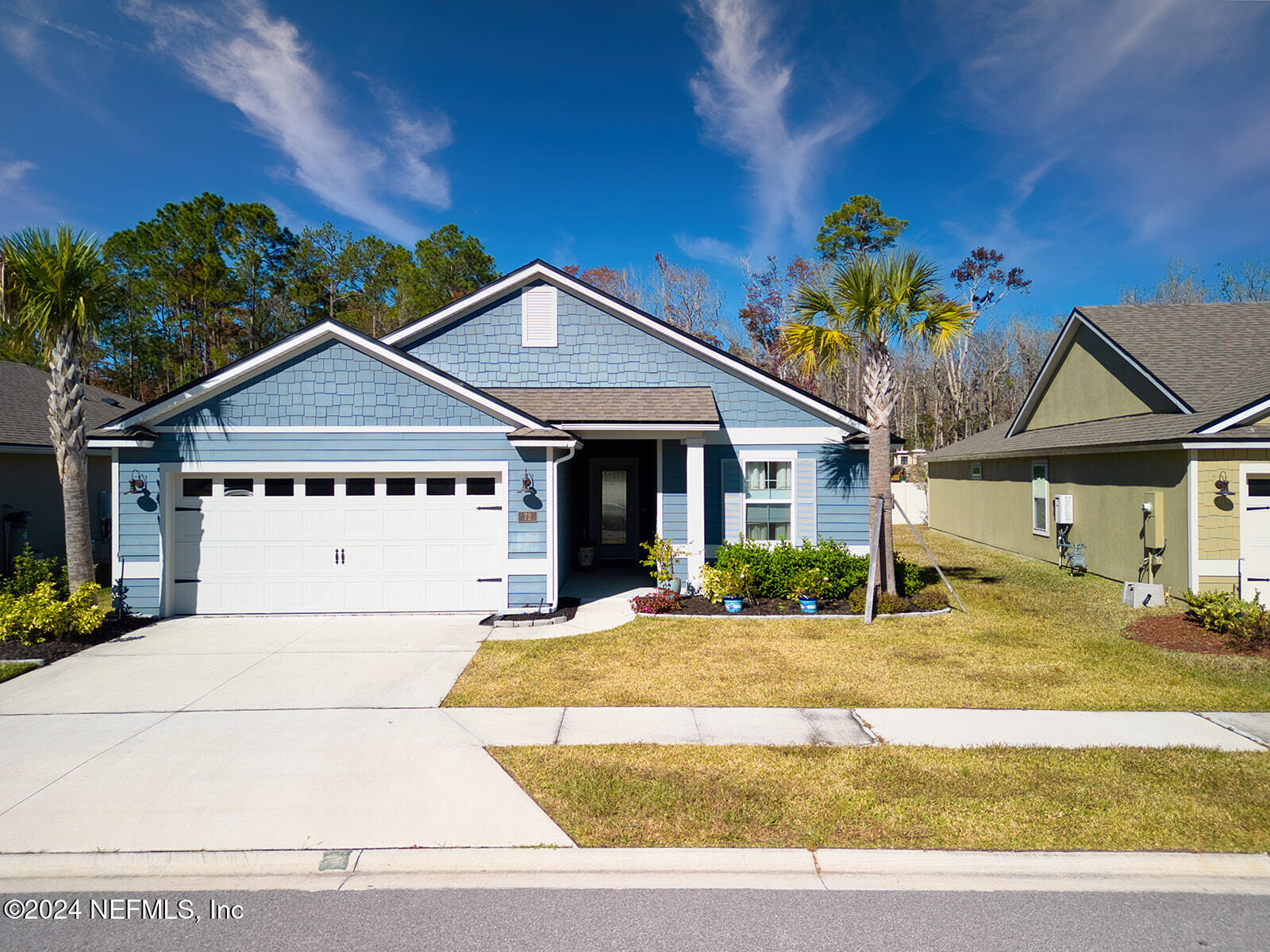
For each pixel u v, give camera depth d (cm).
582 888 394
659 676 764
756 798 479
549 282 1337
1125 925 359
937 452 2519
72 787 504
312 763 543
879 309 1092
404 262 4259
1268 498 1105
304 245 4075
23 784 509
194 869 412
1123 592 1149
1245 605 933
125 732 609
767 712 655
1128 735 588
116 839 435
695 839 429
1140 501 1268
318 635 948
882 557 1131
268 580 1063
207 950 346
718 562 1143
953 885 393
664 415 1152
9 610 875
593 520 1620
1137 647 871
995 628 980
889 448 1105
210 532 1059
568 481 1489
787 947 343
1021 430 1978
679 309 3919
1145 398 1396
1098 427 1514
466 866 412
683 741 583
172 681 752
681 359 1320
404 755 557
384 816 462
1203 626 932
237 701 691
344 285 4250
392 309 4072
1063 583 1354
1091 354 1605
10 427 1368
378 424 1058
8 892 394
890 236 3969
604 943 347
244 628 993
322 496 1070
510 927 361
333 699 694
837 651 859
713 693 709
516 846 424
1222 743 570
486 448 1066
